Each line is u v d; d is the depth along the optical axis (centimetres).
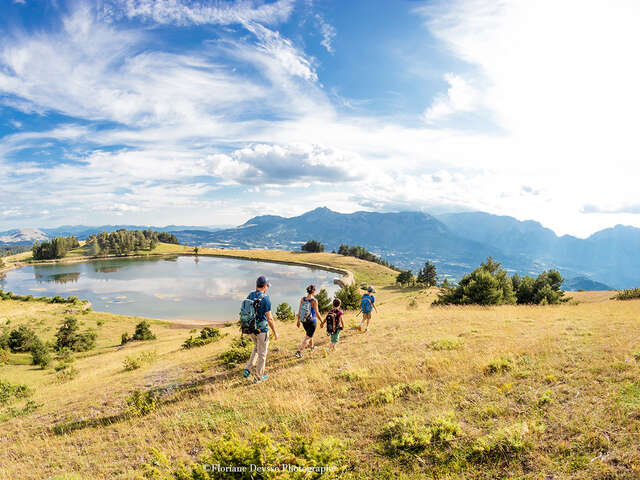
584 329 1056
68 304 7788
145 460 548
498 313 1717
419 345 1013
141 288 11088
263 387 784
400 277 11200
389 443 465
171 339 4369
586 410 471
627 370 595
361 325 1530
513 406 520
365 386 683
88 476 520
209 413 686
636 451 366
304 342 1037
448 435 445
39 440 729
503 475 371
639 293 3478
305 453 385
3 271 16362
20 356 4050
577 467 362
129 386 1079
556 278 4069
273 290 10500
